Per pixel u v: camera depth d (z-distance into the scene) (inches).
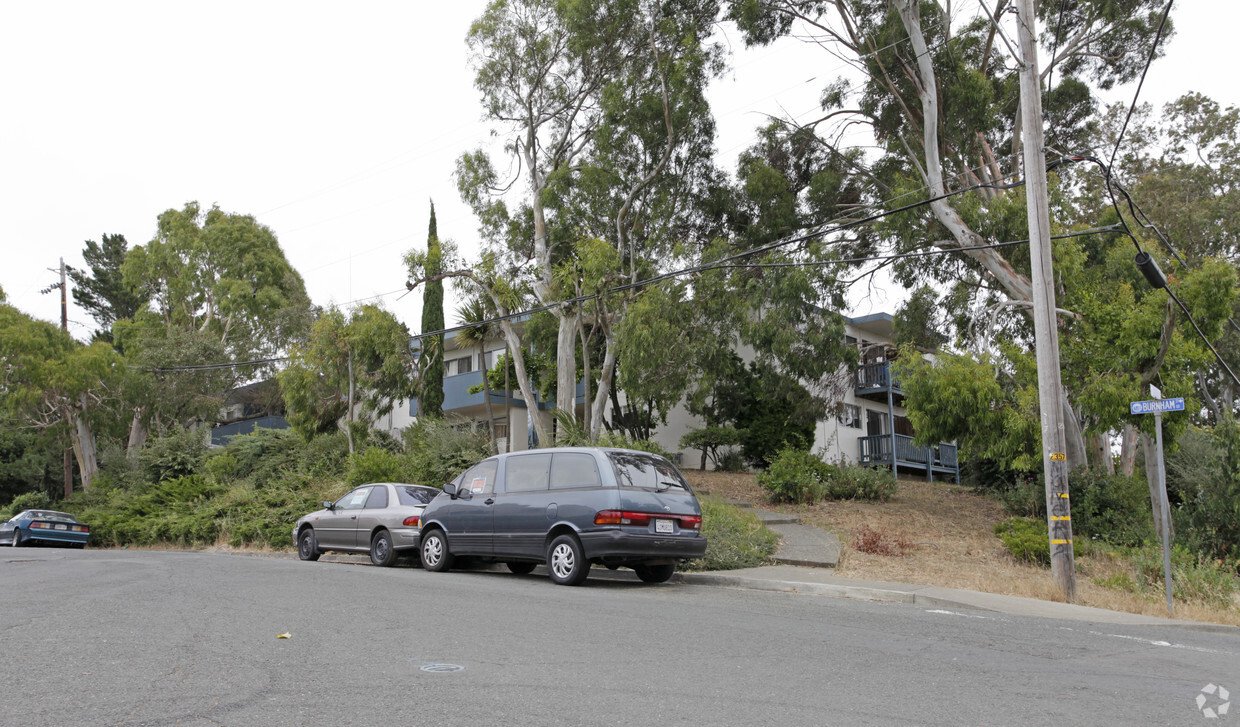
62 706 191.8
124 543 1119.0
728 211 1039.0
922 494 983.6
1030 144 508.4
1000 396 720.3
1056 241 732.7
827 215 1008.9
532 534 464.8
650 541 438.9
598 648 263.9
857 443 1302.9
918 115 956.0
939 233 915.4
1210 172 1181.7
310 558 638.5
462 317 1074.7
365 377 1109.1
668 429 1266.0
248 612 324.2
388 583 426.0
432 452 943.7
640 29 962.7
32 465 1839.3
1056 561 466.9
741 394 1151.0
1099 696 220.4
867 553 608.7
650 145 958.4
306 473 1064.2
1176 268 719.7
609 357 952.3
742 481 997.2
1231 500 653.9
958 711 201.5
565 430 871.7
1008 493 829.2
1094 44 943.0
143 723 179.8
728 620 325.1
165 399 1517.0
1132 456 1069.8
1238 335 1120.8
